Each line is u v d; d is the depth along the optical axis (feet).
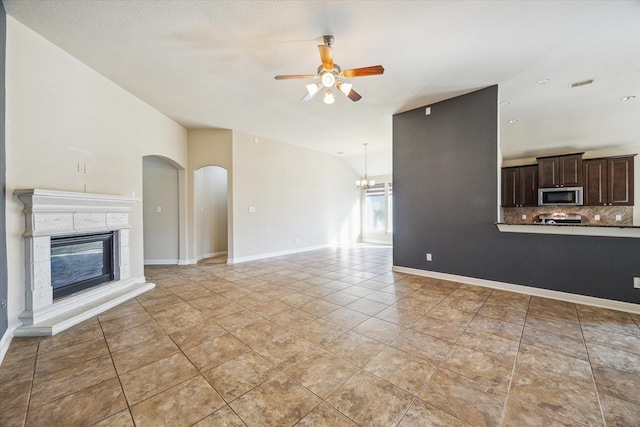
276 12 7.56
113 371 6.20
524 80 11.50
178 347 7.30
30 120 8.34
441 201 13.98
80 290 10.17
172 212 18.60
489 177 12.39
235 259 18.90
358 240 31.73
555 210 20.12
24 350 7.11
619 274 9.80
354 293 11.92
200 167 18.66
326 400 5.25
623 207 17.90
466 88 12.35
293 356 6.83
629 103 13.73
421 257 14.87
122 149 12.25
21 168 8.09
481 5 7.27
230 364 6.49
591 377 5.89
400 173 15.56
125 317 9.36
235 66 10.46
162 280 14.26
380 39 8.77
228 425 4.65
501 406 5.06
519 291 11.79
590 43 8.91
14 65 7.86
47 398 5.30
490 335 7.87
